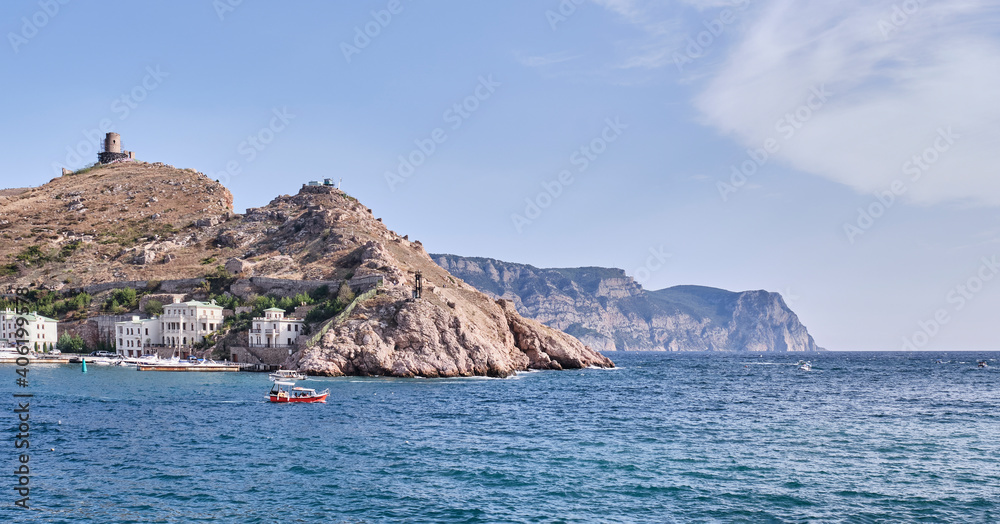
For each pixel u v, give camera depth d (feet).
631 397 418.72
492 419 307.78
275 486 184.65
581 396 418.92
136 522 156.46
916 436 265.13
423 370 531.91
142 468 203.00
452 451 231.71
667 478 195.93
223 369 572.92
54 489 180.55
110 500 171.53
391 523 157.07
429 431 271.69
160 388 422.82
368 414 316.40
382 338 542.16
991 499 176.04
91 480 189.16
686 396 431.43
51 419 290.56
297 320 618.03
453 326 564.30
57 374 526.98
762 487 186.50
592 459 220.43
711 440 255.91
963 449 237.86
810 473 201.98
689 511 166.30
